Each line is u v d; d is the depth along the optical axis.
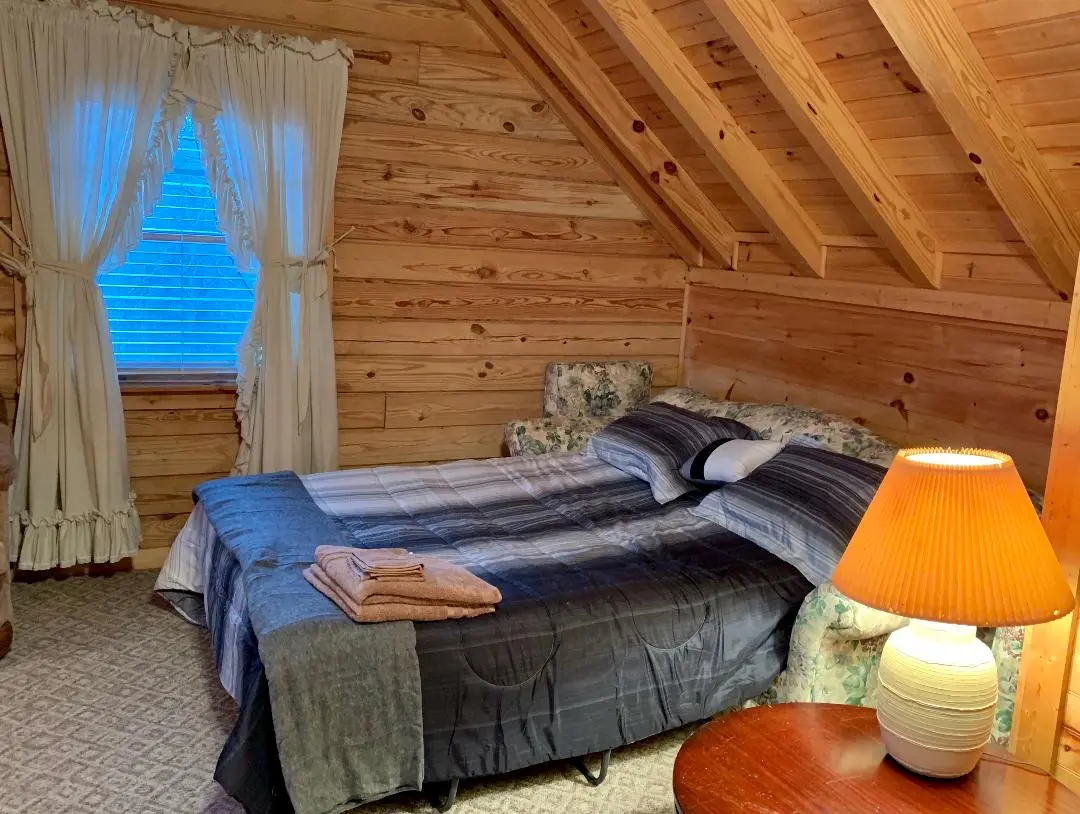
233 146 3.61
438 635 2.28
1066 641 2.11
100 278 3.69
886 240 3.22
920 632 1.84
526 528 3.06
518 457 3.84
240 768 2.08
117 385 3.58
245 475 3.59
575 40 3.68
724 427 3.60
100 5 3.29
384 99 3.90
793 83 2.81
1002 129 2.47
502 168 4.19
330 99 3.71
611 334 4.61
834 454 3.11
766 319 4.16
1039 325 2.90
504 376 4.41
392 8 3.83
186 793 2.43
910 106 2.71
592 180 4.39
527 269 4.35
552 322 4.46
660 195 4.19
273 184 3.67
